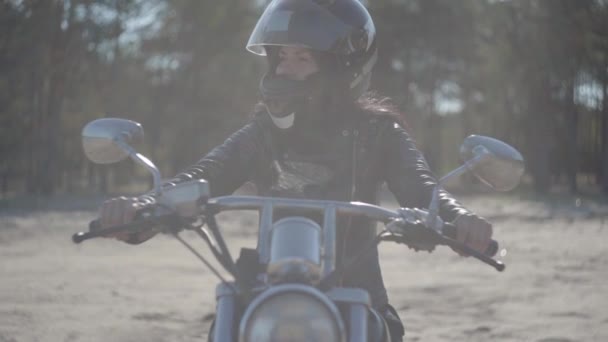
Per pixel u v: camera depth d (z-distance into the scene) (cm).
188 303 747
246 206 233
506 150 248
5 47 2912
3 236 1397
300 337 182
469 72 5078
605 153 3578
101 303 743
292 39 275
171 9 3816
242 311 219
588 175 5394
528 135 4188
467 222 227
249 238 1391
